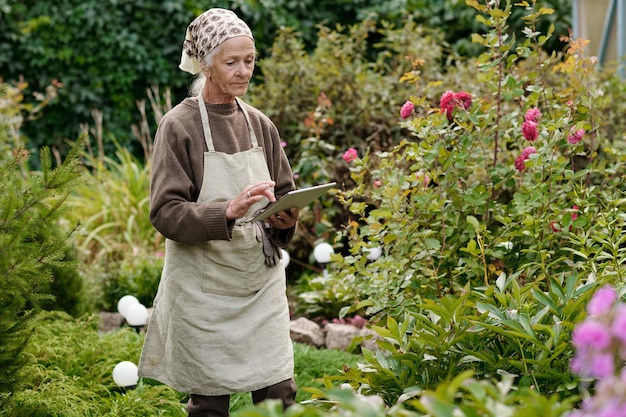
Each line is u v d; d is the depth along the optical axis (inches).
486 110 168.2
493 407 77.8
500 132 166.1
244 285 135.9
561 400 111.7
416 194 161.5
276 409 78.9
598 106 171.6
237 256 134.5
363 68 299.0
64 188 136.7
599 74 260.1
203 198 132.5
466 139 160.1
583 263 145.3
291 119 288.0
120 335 197.2
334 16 427.5
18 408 144.6
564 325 112.5
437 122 159.3
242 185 134.5
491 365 116.8
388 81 287.1
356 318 226.2
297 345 205.8
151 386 176.4
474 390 78.4
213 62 131.6
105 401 163.8
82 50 396.8
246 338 134.6
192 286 133.7
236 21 132.2
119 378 167.9
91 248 295.0
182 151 132.0
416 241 157.2
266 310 137.8
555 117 167.9
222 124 135.3
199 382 133.4
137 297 253.4
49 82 394.6
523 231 148.4
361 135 281.7
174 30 407.5
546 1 388.8
